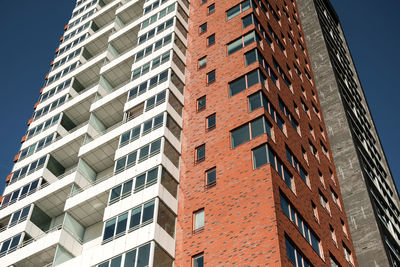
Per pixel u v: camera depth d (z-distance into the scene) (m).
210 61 43.56
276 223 27.91
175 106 40.12
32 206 40.91
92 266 30.42
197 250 29.75
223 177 32.97
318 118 49.41
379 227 47.50
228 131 35.78
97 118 46.50
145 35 49.94
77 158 45.59
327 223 36.81
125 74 49.94
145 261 28.47
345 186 51.88
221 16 47.94
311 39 71.62
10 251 37.66
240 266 27.20
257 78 38.28
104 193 35.84
